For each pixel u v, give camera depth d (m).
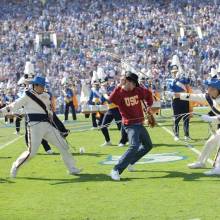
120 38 73.62
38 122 16.36
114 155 20.86
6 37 72.81
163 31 75.44
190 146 22.67
